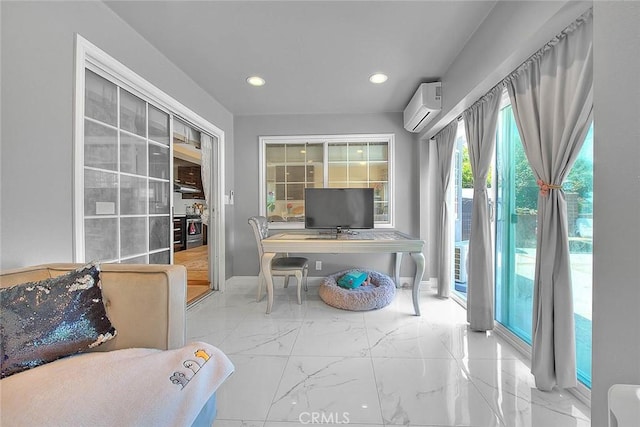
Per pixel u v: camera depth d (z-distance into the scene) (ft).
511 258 7.24
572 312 4.76
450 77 8.03
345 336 7.39
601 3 2.52
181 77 8.32
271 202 12.51
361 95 10.18
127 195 6.71
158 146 7.80
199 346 3.82
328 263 12.23
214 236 11.29
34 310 3.32
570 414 4.49
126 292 3.87
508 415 4.48
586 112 4.41
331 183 12.37
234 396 4.98
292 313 9.09
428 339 7.20
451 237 11.00
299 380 5.44
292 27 6.27
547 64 4.98
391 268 12.14
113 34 5.81
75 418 2.56
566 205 4.94
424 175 11.62
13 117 4.09
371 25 6.23
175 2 5.51
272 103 10.94
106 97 6.09
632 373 2.30
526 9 4.77
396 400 4.84
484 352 6.52
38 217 4.43
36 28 4.38
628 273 2.32
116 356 3.41
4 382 2.85
